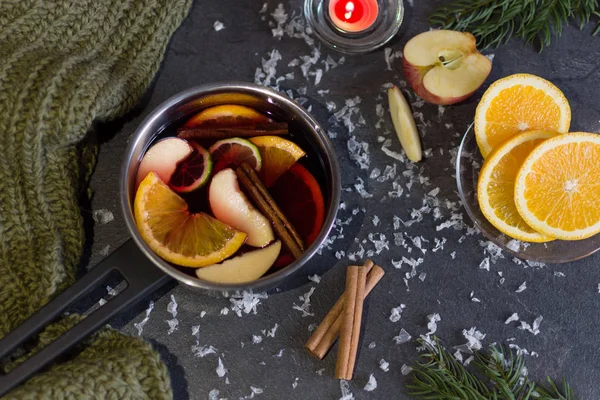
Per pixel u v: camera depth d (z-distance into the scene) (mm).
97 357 662
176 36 730
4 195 673
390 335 711
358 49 724
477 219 702
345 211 719
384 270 716
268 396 701
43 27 691
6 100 668
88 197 709
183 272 651
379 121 730
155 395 660
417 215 722
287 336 706
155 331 701
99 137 716
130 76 705
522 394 697
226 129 678
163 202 656
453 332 714
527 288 720
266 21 736
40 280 668
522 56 738
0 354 634
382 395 704
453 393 686
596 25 739
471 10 714
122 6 707
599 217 686
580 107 716
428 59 701
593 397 713
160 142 662
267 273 664
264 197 667
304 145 689
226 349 703
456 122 731
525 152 686
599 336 717
